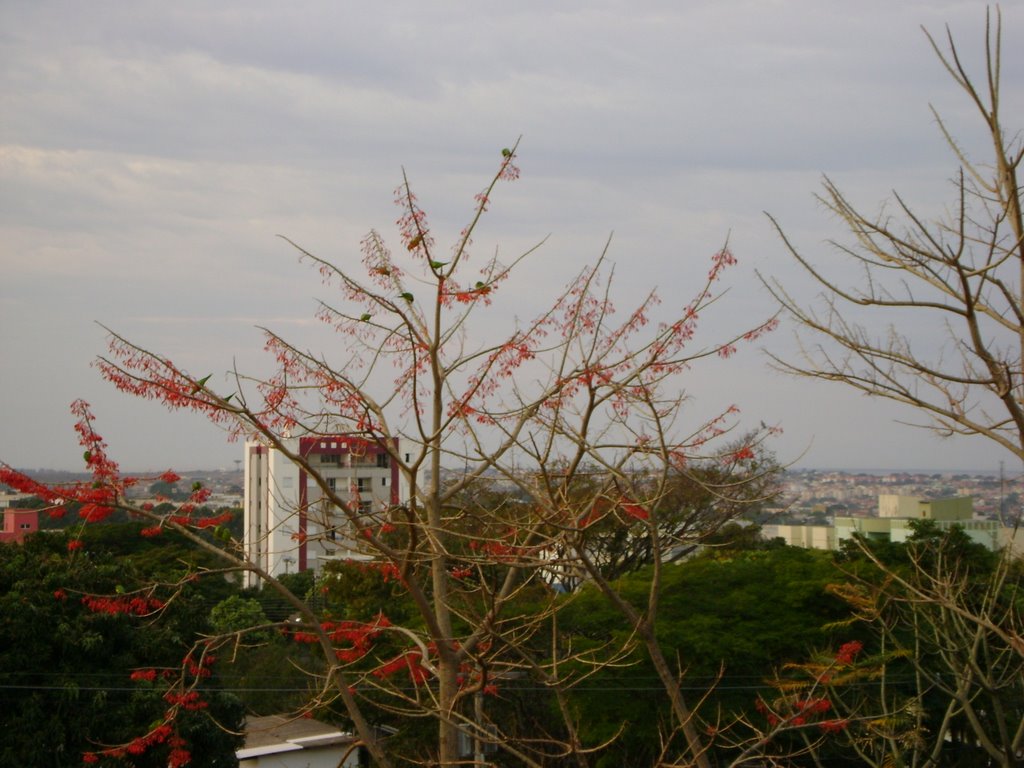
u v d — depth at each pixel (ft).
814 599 77.15
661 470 35.01
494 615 33.19
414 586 32.40
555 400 35.63
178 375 31.50
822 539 125.70
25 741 61.11
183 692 35.14
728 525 100.12
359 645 39.55
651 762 75.66
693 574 82.33
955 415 27.53
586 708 69.56
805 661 71.41
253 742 96.27
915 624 51.01
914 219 37.78
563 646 71.56
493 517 34.73
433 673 34.45
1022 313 26.35
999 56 26.09
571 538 32.07
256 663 93.20
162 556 77.77
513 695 72.74
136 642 66.74
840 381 28.50
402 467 32.60
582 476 41.16
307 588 103.19
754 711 70.79
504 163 35.88
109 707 63.87
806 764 71.41
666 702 70.59
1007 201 25.96
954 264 25.82
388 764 31.83
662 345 35.83
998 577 45.21
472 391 35.96
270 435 29.96
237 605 98.43
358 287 34.81
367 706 74.79
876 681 65.51
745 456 41.39
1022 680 49.26
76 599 65.67
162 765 65.00
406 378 36.35
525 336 36.40
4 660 62.34
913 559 48.21
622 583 79.00
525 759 31.68
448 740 32.91
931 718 68.44
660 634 72.02
